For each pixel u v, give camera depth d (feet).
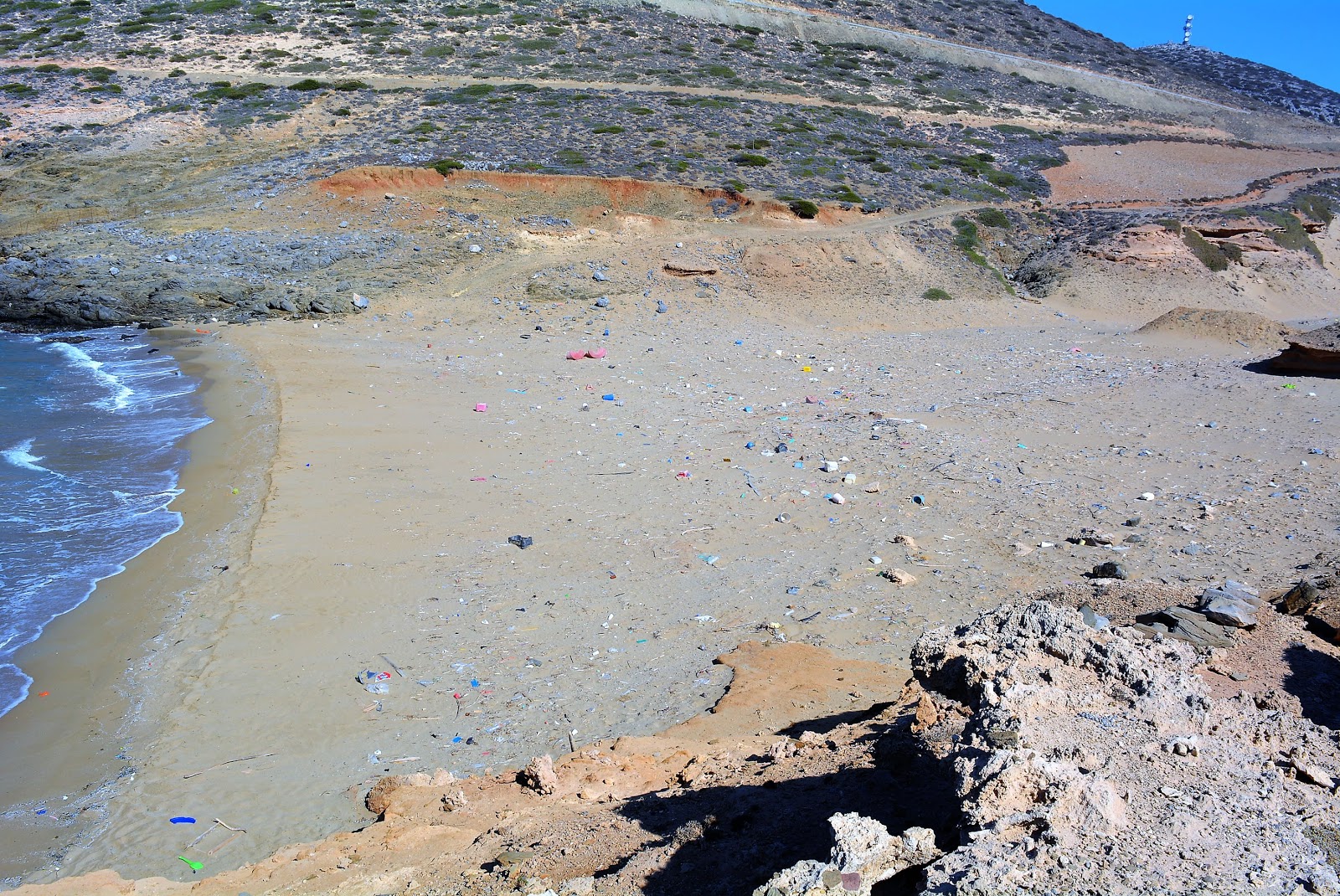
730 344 114.62
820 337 122.21
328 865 24.50
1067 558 47.50
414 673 38.88
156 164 166.71
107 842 29.25
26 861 28.58
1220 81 380.99
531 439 72.59
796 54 276.62
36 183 159.74
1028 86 293.43
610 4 280.72
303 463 66.80
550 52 240.12
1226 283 162.61
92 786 32.68
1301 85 376.89
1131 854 14.98
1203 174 224.94
